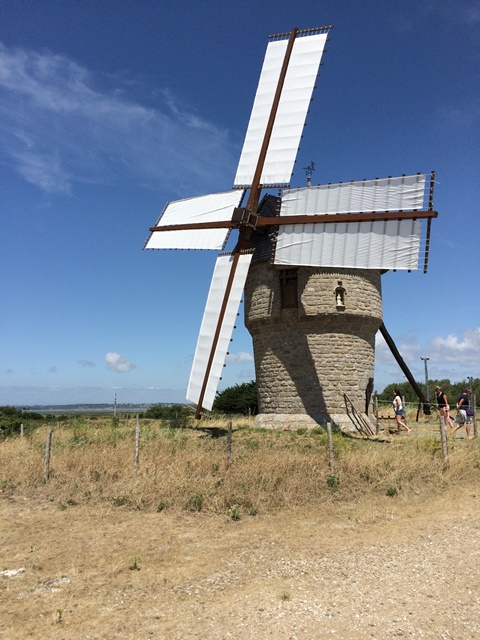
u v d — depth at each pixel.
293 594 6.97
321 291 21.27
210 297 21.27
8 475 14.25
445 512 11.13
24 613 6.62
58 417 38.44
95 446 16.53
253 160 21.52
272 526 10.43
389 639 5.65
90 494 12.59
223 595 7.04
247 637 5.75
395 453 15.14
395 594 6.87
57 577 7.85
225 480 12.70
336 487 12.73
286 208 20.27
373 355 22.69
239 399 41.47
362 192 18.86
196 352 21.23
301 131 20.62
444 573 7.59
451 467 14.01
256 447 16.89
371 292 22.17
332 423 20.48
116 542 9.52
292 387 21.45
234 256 20.66
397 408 21.39
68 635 5.97
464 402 18.38
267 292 22.30
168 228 23.08
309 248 19.58
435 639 5.63
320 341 21.31
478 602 6.54
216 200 22.02
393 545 9.09
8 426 27.03
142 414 39.94
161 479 12.82
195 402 20.67
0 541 9.59
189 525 10.54
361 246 18.69
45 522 10.75
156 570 8.09
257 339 23.08
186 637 5.80
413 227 17.89
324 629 5.90
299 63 21.56
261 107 21.98
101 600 6.98
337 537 9.66
